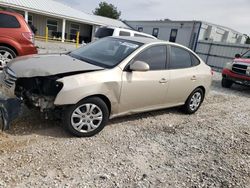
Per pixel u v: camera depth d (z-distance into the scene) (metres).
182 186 3.16
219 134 5.09
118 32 13.19
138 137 4.36
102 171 3.22
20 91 4.04
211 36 28.78
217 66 21.84
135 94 4.49
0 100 3.70
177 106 5.71
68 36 29.45
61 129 4.16
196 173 3.49
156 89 4.83
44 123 4.28
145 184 3.09
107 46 4.95
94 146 3.82
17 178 2.84
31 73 3.78
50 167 3.13
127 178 3.15
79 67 4.03
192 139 4.63
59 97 3.64
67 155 3.46
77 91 3.72
